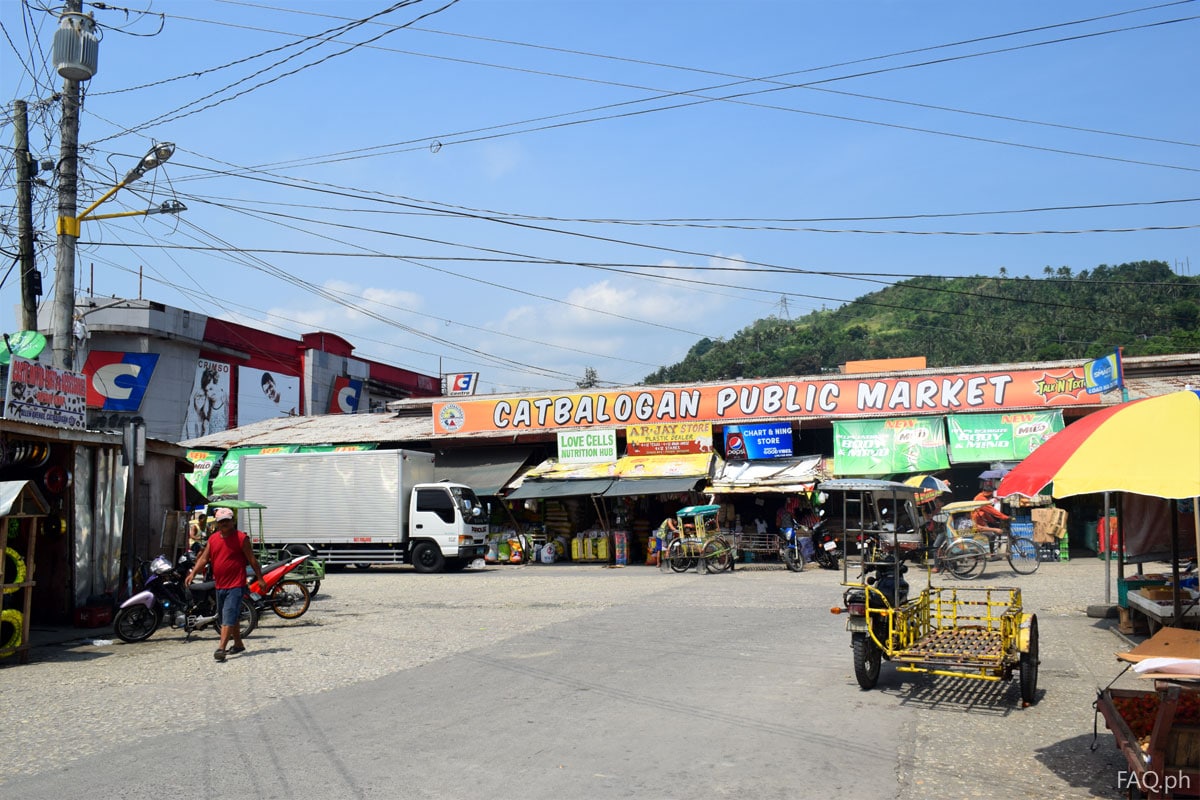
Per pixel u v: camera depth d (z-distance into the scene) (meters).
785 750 7.37
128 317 35.34
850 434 27.84
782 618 15.09
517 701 9.15
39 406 15.73
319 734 7.97
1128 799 6.20
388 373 53.59
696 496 28.56
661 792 6.34
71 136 17.11
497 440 32.19
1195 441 6.59
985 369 27.61
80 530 16.02
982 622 14.51
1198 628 10.64
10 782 6.75
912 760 7.11
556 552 30.53
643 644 12.55
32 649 13.49
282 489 28.28
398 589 21.69
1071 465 6.96
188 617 14.16
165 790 6.49
